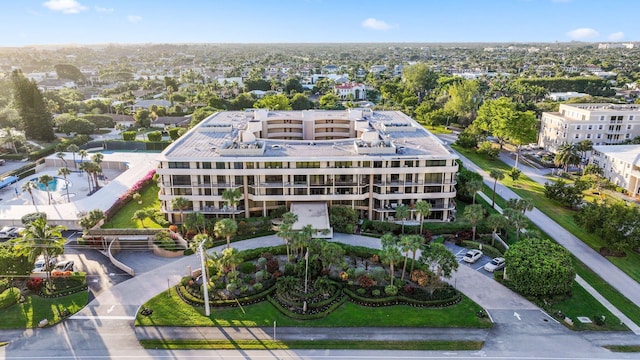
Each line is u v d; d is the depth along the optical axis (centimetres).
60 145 15762
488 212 10919
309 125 14838
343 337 6469
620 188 12519
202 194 10012
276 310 7100
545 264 7225
